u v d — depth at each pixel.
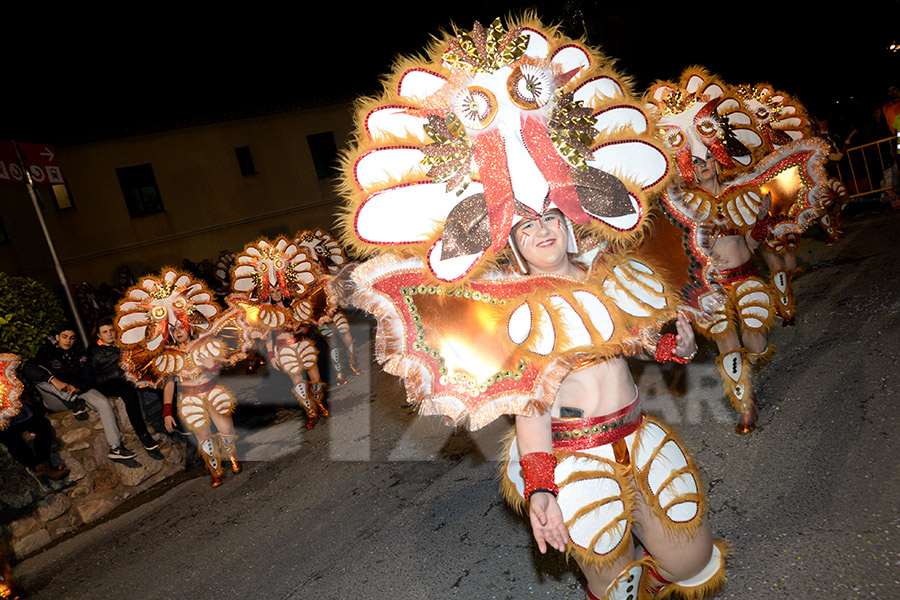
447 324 2.36
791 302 6.46
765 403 4.92
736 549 3.34
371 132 2.23
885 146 11.02
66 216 20.38
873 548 3.05
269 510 5.91
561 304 2.35
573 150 2.30
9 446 6.80
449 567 4.03
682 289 2.71
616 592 2.44
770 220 5.58
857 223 10.56
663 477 2.45
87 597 5.22
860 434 4.10
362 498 5.55
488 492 4.93
